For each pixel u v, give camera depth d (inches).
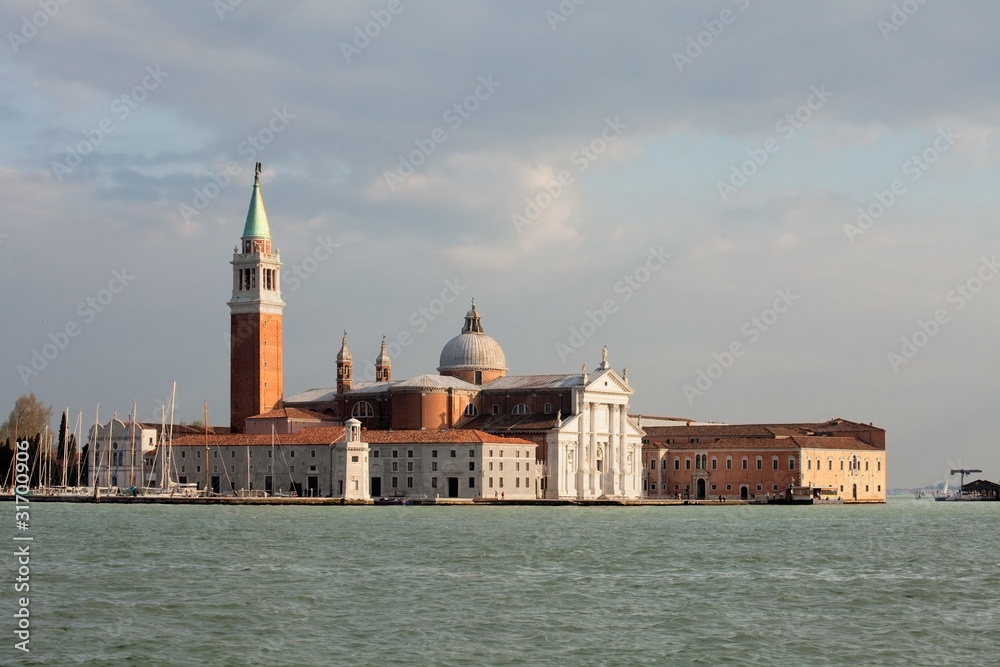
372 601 4291.3
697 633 3735.2
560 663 3363.7
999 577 5049.2
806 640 3641.7
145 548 6102.4
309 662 3383.4
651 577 4960.6
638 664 3353.8
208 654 3474.4
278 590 4554.6
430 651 3499.0
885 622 3932.1
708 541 6737.2
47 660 3420.3
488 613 4055.1
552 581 4810.5
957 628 3846.0
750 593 4522.6
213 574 5017.2
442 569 5187.0
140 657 3447.3
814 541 6845.5
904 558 5812.0
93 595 4429.1
